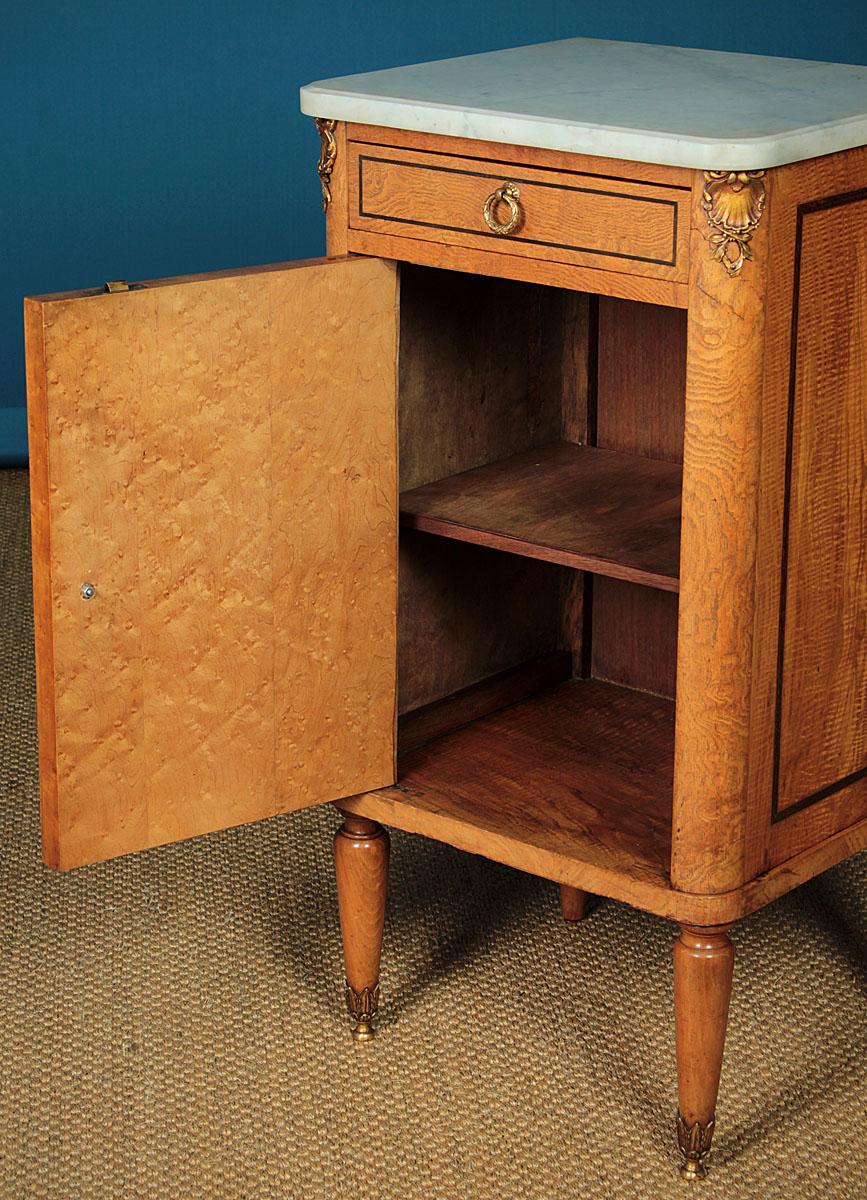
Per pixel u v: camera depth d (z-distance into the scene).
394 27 4.16
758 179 1.44
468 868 2.37
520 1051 1.96
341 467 1.75
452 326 1.96
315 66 4.16
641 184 1.51
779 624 1.62
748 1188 1.74
